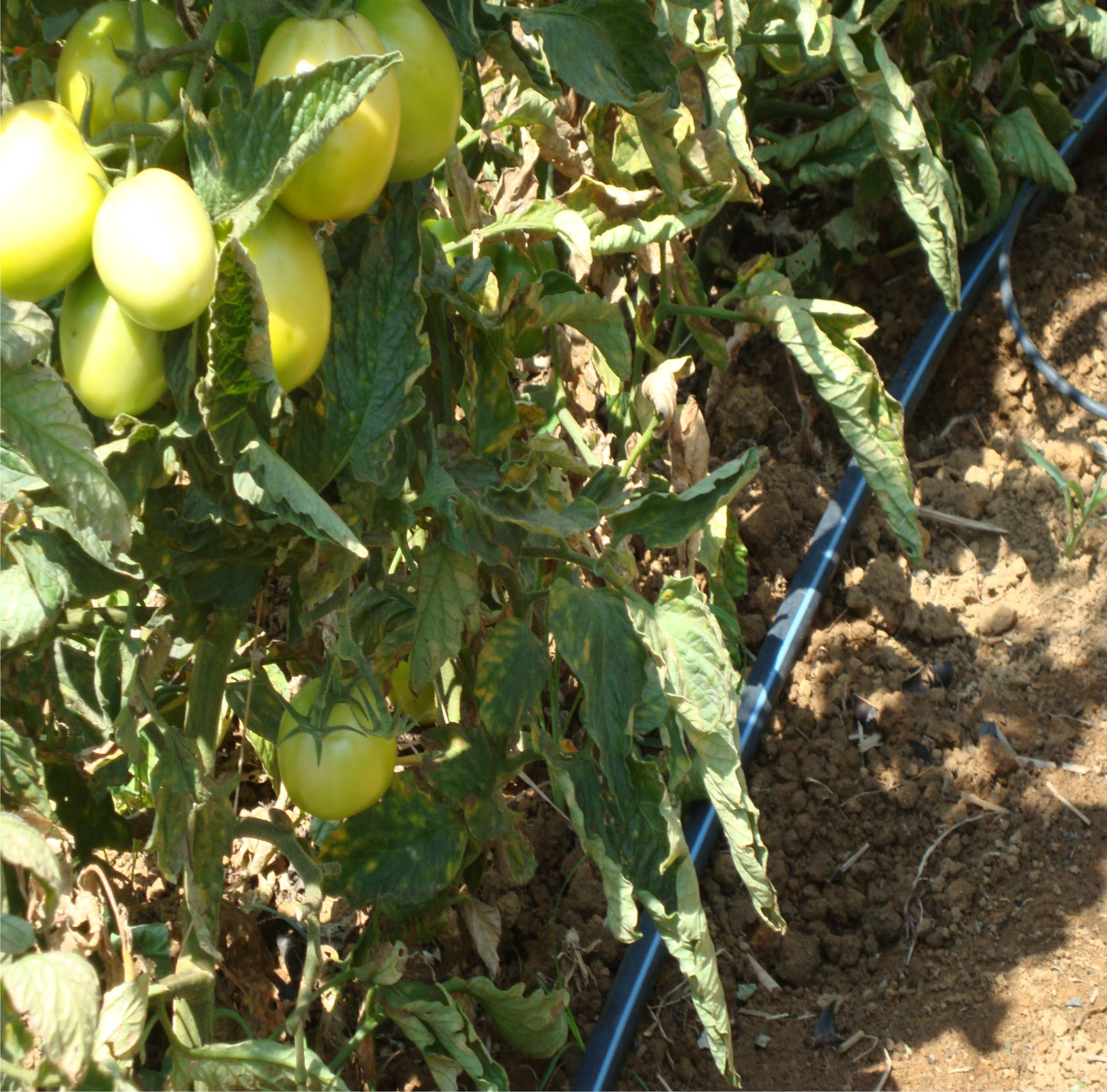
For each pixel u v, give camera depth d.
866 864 1.95
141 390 0.76
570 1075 1.70
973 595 2.30
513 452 1.36
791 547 2.37
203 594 1.01
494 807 1.38
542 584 1.68
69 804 1.20
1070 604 2.28
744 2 1.61
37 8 0.86
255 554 1.02
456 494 1.10
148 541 0.95
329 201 0.76
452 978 1.40
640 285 2.00
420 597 1.14
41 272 0.69
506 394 1.25
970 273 2.67
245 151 0.71
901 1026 1.77
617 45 1.08
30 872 0.90
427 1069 1.63
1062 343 2.67
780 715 2.15
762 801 2.04
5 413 0.70
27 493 0.87
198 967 1.04
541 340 1.62
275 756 1.52
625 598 1.23
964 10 2.75
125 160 0.76
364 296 0.99
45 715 1.16
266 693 1.17
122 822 1.24
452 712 1.57
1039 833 1.98
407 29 0.83
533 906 1.86
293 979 1.64
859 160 2.37
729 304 2.45
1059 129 2.75
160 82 0.77
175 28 0.79
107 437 0.93
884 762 2.08
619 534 1.31
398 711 1.27
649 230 1.67
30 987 0.74
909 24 2.55
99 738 1.14
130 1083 0.91
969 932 1.87
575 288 1.63
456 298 1.20
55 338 0.91
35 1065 0.83
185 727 1.09
